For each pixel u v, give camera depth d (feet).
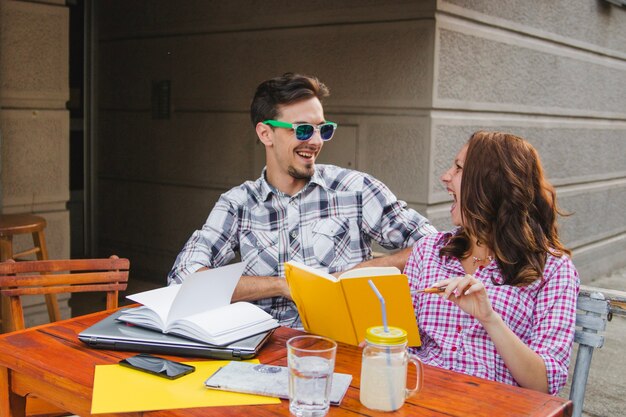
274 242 9.07
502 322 6.44
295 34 16.19
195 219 18.76
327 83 15.76
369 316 6.45
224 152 17.84
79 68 20.62
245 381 5.71
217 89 17.80
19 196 14.51
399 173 14.90
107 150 20.79
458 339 7.25
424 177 14.57
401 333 5.40
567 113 20.47
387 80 14.92
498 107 16.87
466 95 15.56
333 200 9.27
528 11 17.79
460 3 15.01
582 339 7.43
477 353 7.13
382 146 15.11
